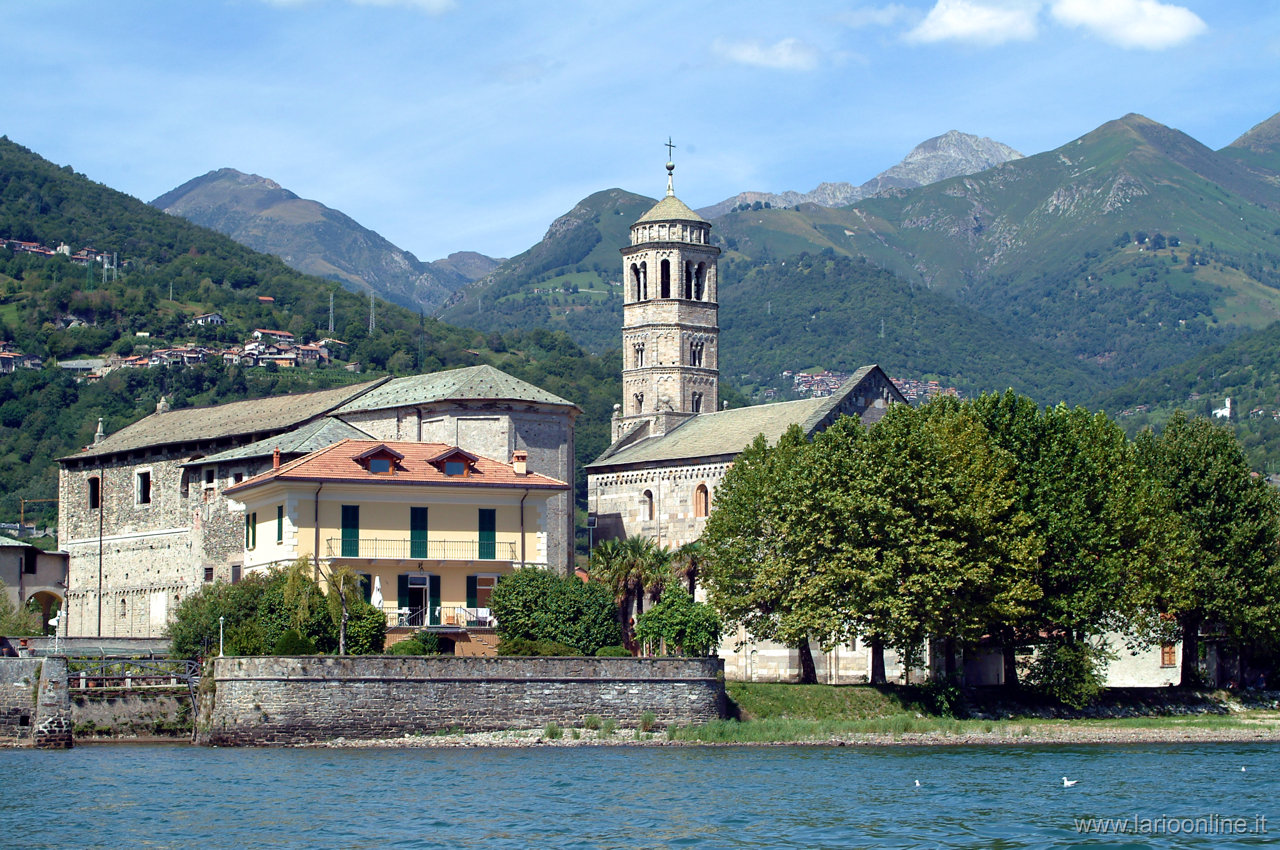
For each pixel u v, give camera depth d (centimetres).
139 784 6238
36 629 11225
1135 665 11256
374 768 6706
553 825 5400
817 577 8750
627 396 14650
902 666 10631
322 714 7450
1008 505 8931
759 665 10906
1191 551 9881
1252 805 5862
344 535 8938
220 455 11631
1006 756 7456
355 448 9269
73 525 13675
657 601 10850
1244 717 9438
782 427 11912
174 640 8506
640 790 6153
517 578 8938
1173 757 7456
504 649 8462
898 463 8831
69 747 7594
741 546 9419
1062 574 9131
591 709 7938
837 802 5894
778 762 7100
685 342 14450
